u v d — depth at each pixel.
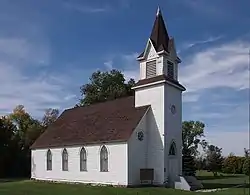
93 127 47.31
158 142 41.28
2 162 69.69
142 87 44.06
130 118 43.31
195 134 91.94
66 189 36.47
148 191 33.72
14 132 77.62
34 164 54.97
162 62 43.19
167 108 42.00
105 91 76.88
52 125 57.59
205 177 66.12
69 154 48.03
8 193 33.03
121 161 40.03
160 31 45.31
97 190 35.00
